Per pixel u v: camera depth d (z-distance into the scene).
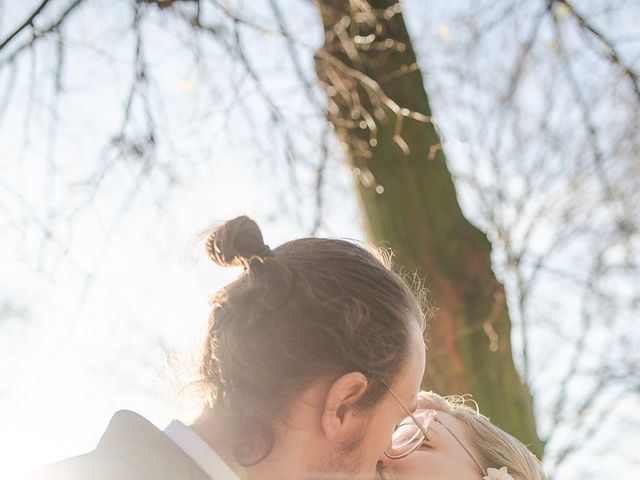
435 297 4.23
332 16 4.39
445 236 4.32
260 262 1.59
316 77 4.34
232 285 1.59
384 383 1.57
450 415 2.27
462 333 4.21
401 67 4.33
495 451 2.21
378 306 1.58
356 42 4.24
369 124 4.06
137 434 1.44
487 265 4.33
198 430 1.51
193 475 1.42
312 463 1.55
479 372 4.21
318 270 1.58
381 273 1.62
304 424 1.53
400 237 4.29
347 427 1.56
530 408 4.35
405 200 4.31
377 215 4.34
